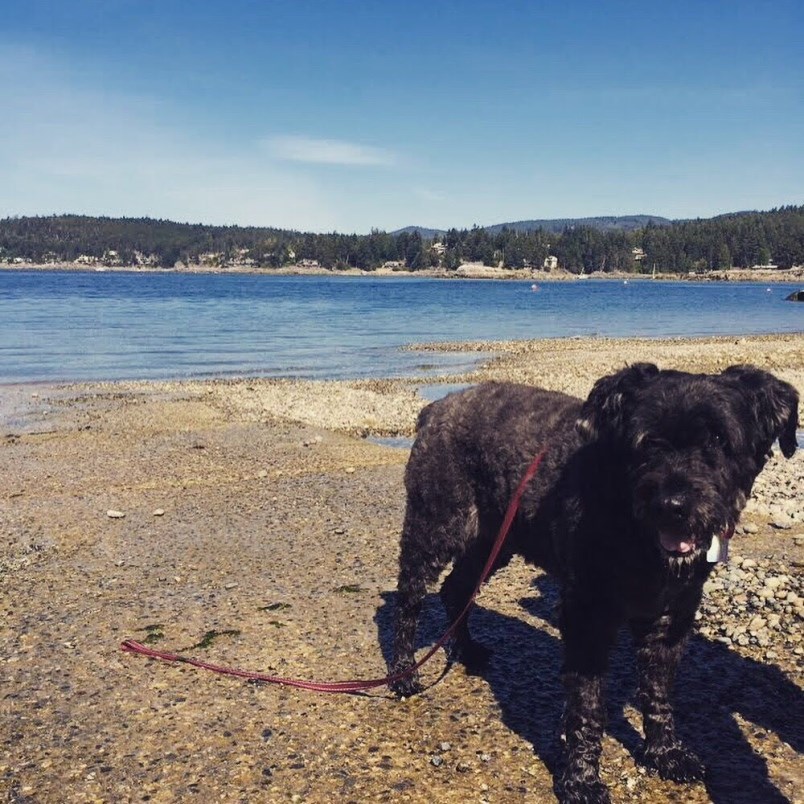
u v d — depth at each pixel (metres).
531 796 1.23
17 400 5.42
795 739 1.36
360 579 2.09
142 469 3.41
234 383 6.39
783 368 7.15
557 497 1.26
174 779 1.26
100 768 1.28
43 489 3.09
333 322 14.03
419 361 8.09
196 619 1.85
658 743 1.28
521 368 7.30
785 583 1.95
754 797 1.22
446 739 1.37
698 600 1.23
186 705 1.47
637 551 1.14
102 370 7.33
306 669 1.61
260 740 1.36
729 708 1.45
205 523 2.62
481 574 1.58
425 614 1.91
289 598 1.97
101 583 2.09
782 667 1.58
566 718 1.23
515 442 1.38
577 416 1.33
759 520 2.53
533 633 1.79
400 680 1.52
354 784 1.25
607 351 8.77
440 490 1.49
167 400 5.39
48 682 1.55
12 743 1.35
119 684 1.54
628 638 1.79
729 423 1.09
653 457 1.09
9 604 1.95
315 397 5.50
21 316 14.44
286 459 3.60
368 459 3.60
